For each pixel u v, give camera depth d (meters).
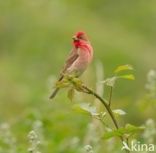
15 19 23.55
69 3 24.92
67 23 23.67
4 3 23.80
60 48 22.45
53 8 24.02
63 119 11.86
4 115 17.23
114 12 25.33
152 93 10.46
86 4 25.36
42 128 11.66
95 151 10.48
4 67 21.34
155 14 24.98
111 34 23.52
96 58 21.91
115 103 13.24
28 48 22.52
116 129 8.12
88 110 8.20
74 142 11.51
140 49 22.69
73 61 10.68
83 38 10.73
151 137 10.10
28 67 21.56
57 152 11.52
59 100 12.57
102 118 8.20
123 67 8.25
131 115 15.81
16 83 20.03
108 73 21.31
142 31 24.33
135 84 19.62
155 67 21.67
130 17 25.03
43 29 23.25
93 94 8.24
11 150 10.76
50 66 21.53
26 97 18.42
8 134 10.84
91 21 24.36
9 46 22.81
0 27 23.33
